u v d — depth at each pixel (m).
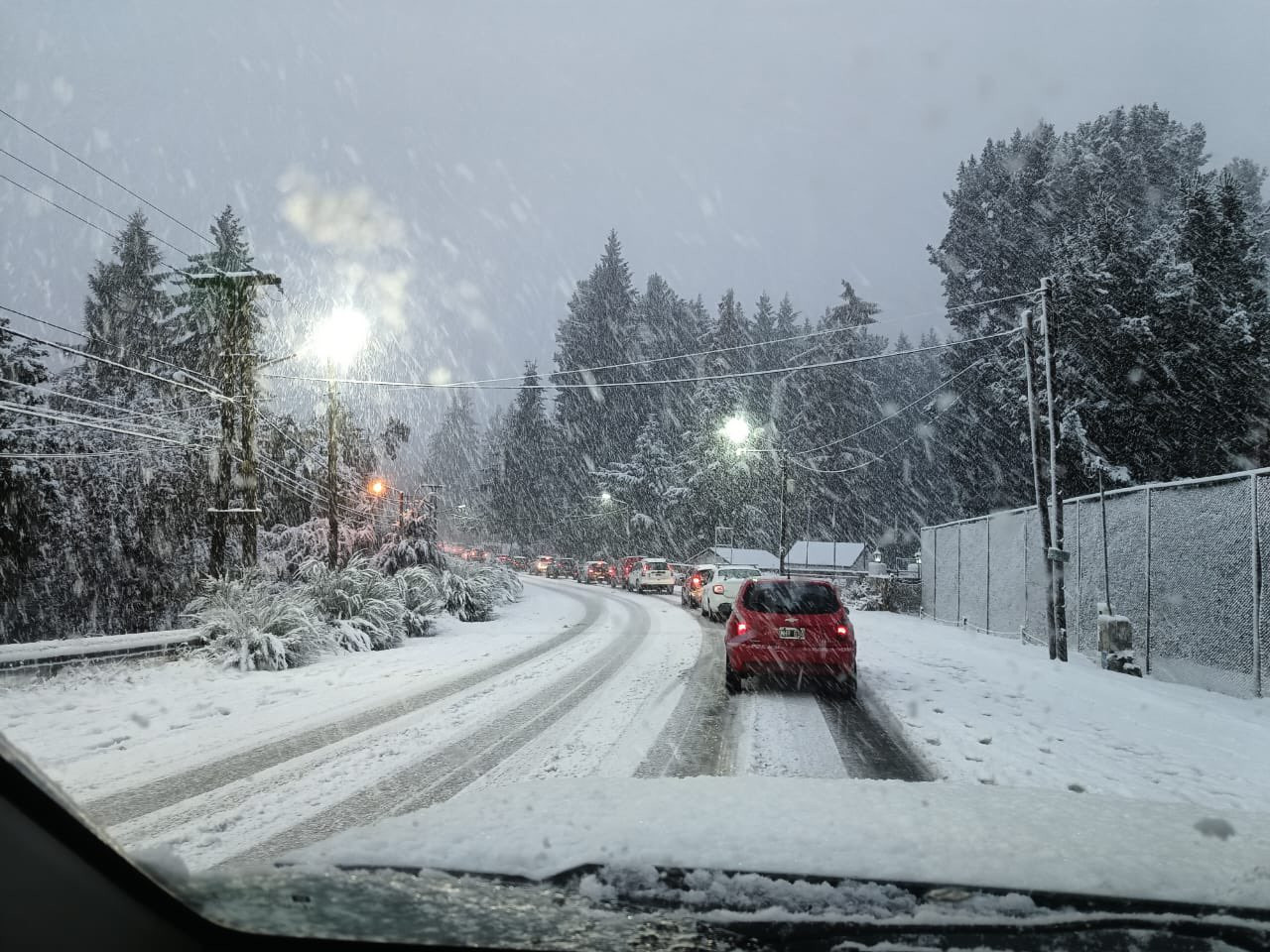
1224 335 30.56
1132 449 32.06
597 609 30.05
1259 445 30.45
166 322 40.81
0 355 19.59
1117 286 32.03
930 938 2.03
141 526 23.72
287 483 29.84
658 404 89.88
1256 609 11.38
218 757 7.48
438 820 2.86
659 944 1.99
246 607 14.69
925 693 11.39
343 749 7.80
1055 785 6.61
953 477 52.78
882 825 2.74
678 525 69.31
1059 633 16.84
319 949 1.92
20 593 21.09
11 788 1.58
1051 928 2.04
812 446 73.75
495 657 15.25
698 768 7.07
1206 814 2.98
